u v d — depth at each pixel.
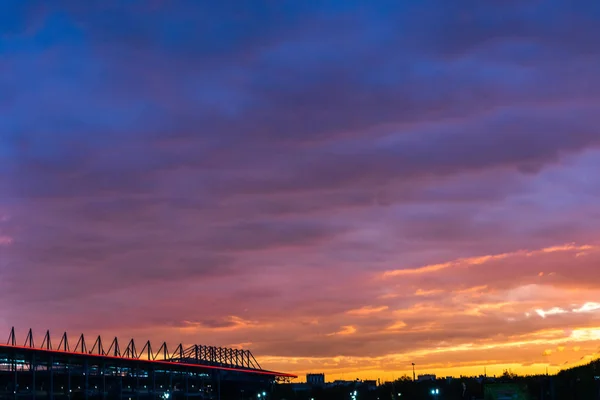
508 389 174.12
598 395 199.25
